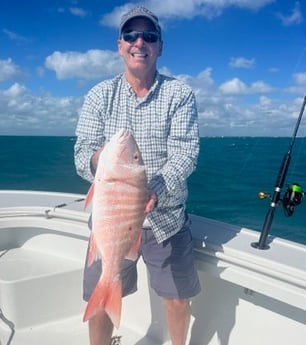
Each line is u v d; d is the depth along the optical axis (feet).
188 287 7.61
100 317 7.55
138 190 5.54
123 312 9.91
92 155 6.70
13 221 10.75
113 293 5.48
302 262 7.32
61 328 9.48
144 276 9.46
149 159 7.13
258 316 8.02
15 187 46.32
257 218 32.76
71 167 63.72
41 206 11.03
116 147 5.44
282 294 7.00
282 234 27.37
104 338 7.79
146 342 9.21
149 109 7.00
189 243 7.64
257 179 49.96
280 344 7.72
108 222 5.45
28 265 10.27
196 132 7.13
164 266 7.49
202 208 36.60
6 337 9.00
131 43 6.71
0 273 9.72
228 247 7.88
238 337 8.30
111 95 7.20
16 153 90.33
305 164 53.16
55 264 10.37
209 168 60.49
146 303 9.51
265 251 7.80
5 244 11.46
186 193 7.47
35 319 9.45
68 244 10.98
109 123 7.25
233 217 33.37
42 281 9.43
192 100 7.14
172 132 7.02
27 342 8.89
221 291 8.52
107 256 5.50
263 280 7.25
